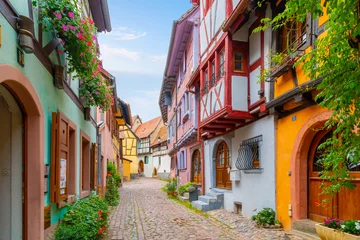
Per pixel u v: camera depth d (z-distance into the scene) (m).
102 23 8.97
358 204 4.84
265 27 4.41
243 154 8.41
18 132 3.91
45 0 3.82
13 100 3.68
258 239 5.84
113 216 9.27
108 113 15.07
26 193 3.86
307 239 5.45
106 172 13.46
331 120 3.36
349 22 2.57
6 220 3.81
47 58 4.28
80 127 7.06
